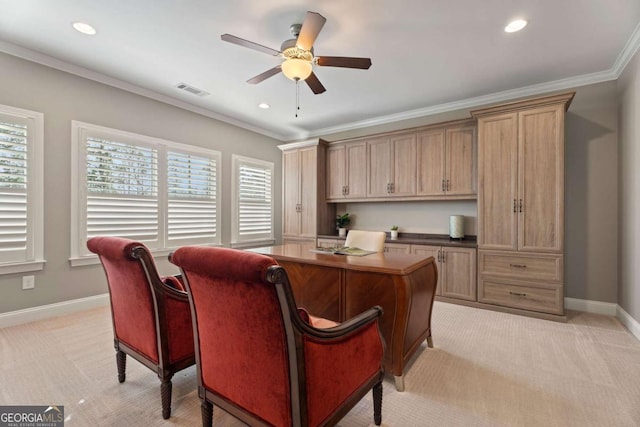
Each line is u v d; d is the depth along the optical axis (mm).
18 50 2756
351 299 2080
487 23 2373
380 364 1540
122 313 1802
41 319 2930
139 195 3688
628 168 2846
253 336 1113
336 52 2811
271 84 3551
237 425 1537
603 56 2863
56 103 3016
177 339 1627
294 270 2412
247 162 5117
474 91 3699
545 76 3287
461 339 2588
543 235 3082
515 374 2029
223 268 1038
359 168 4660
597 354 2303
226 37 2104
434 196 3982
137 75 3322
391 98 3932
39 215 2904
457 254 3562
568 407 1685
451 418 1596
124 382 1916
